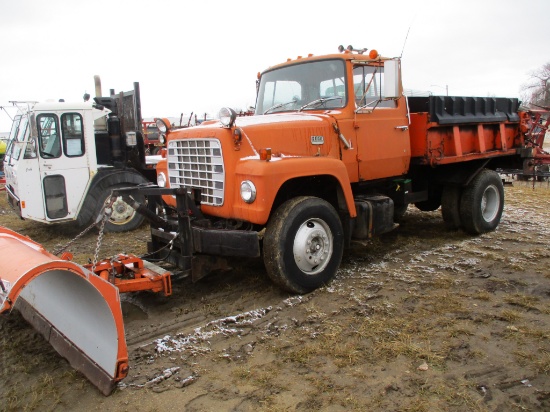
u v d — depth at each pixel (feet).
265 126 15.06
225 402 9.61
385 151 18.31
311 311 13.74
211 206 15.20
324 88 17.67
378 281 16.17
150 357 11.50
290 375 10.50
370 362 10.87
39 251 10.89
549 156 27.61
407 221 26.40
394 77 15.87
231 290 15.92
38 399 9.91
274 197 13.91
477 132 22.12
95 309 10.00
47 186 24.73
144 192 14.34
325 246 15.61
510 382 9.95
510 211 28.45
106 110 26.27
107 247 23.27
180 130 16.51
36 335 12.85
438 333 12.18
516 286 15.38
